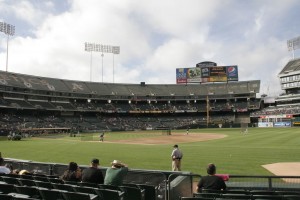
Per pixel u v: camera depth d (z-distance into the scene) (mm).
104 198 7059
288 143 35281
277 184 9719
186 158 22812
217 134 62219
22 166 12250
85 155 26109
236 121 104062
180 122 103125
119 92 108062
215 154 25281
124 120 102562
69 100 99938
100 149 32062
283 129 73125
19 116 81500
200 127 95812
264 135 52188
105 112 104312
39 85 89875
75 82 103688
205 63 112125
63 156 25516
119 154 26703
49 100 93938
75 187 7473
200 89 114438
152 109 108438
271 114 98562
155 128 97250
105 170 9930
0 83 77312
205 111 109125
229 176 9430
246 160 21234
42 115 89250
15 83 82500
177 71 112625
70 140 50281
